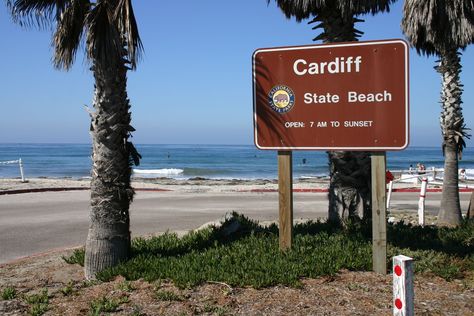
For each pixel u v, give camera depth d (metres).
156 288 5.43
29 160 84.88
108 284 5.78
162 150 143.88
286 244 6.55
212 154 111.06
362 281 5.62
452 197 11.34
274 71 6.43
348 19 8.30
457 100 11.14
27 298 5.43
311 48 6.24
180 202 17.80
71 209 15.34
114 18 5.89
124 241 6.29
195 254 6.52
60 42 6.43
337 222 8.30
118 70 6.01
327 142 6.22
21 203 16.94
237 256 6.31
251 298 5.11
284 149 6.42
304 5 8.20
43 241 10.22
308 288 5.38
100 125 6.04
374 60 6.00
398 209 15.26
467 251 7.03
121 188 6.16
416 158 90.19
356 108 6.08
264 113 6.50
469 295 5.30
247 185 29.86
